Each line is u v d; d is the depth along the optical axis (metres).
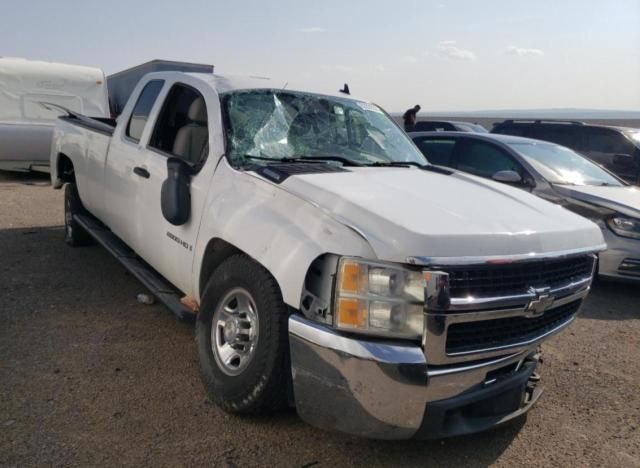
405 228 2.59
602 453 3.31
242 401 3.09
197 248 3.59
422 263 2.50
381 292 2.56
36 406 3.22
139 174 4.39
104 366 3.76
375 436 2.66
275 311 2.93
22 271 5.59
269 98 4.15
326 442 3.12
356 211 2.75
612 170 9.94
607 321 5.55
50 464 2.74
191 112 4.12
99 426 3.08
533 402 3.33
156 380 3.62
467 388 2.77
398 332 2.57
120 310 4.75
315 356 2.66
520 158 7.13
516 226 2.91
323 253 2.68
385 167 3.96
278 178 3.22
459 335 2.69
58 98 12.28
